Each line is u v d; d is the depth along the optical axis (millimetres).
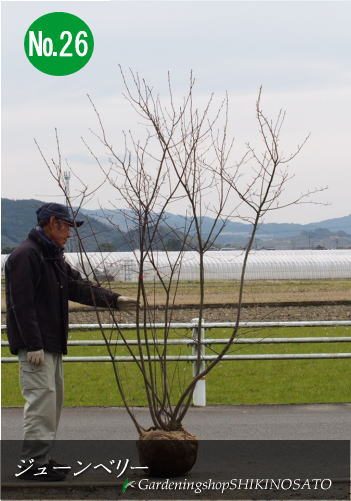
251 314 32531
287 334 24344
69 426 10484
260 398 13594
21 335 7426
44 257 7555
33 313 7422
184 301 39469
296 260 66250
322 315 32281
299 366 18547
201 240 8117
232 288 52438
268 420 10836
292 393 14219
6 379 16812
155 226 7941
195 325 12070
